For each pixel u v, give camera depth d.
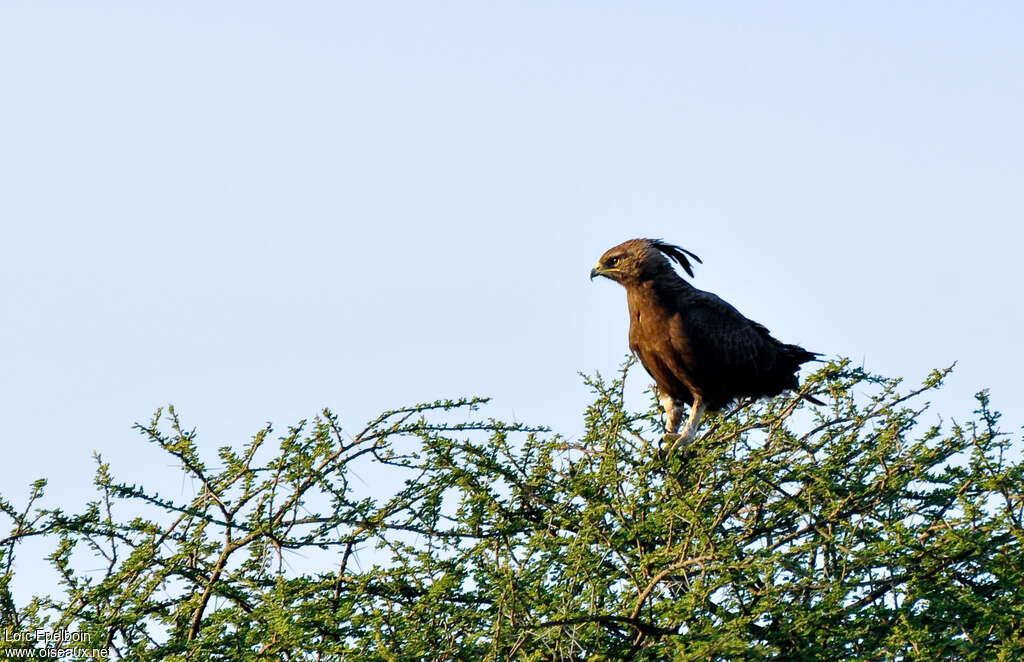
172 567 10.99
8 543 11.18
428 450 11.75
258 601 11.45
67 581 11.10
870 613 11.17
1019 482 11.77
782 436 13.02
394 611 11.47
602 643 10.75
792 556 10.62
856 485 12.30
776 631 10.67
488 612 10.79
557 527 12.33
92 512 11.32
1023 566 11.52
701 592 10.23
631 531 11.47
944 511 12.62
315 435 11.54
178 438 11.32
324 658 10.70
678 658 9.63
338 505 11.56
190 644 10.33
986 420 12.75
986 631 11.16
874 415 12.91
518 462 12.28
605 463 12.09
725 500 11.55
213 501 11.24
